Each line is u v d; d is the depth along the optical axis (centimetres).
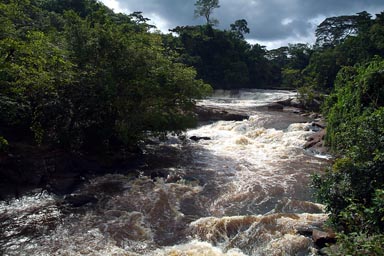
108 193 1214
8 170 1233
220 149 1900
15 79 1238
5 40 1187
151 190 1249
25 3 1878
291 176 1434
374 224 599
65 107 1418
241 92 5775
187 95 1758
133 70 1508
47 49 1361
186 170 1500
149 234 938
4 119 1297
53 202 1119
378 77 1538
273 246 859
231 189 1283
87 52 1459
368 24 6575
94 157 1516
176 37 6344
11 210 1048
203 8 7725
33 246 855
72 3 4394
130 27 1741
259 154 1797
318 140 1927
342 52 5566
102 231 943
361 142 814
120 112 1533
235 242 893
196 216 1057
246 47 7719
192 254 826
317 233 863
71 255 819
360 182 764
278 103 3675
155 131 1659
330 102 2323
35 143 1444
